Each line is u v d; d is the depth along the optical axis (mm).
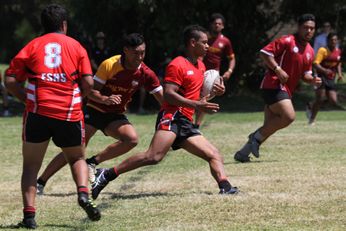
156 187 20328
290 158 25906
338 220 15344
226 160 25969
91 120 19578
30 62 14711
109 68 18906
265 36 56031
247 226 14922
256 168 23453
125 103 19547
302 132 35344
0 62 100125
